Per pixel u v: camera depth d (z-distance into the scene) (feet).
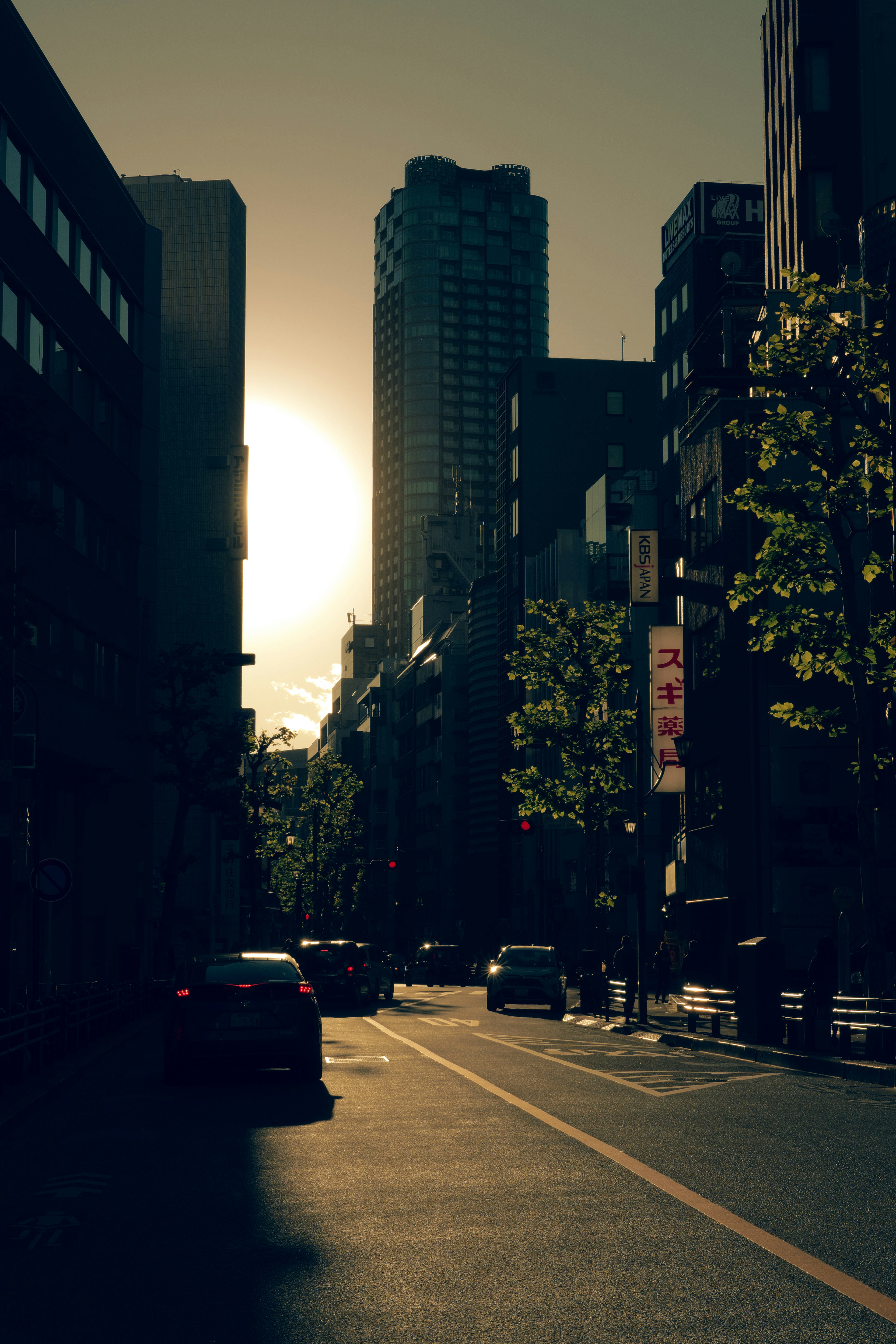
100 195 131.64
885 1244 25.21
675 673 146.92
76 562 122.01
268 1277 23.54
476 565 576.61
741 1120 43.75
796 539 73.97
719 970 132.77
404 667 503.20
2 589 48.32
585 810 152.35
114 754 134.41
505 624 351.87
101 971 139.03
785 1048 70.38
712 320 148.36
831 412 74.74
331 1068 64.85
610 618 153.38
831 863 125.29
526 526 341.21
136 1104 50.85
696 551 145.18
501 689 351.87
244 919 316.40
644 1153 36.58
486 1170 34.30
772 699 127.03
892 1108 47.06
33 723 89.45
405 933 435.12
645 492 246.68
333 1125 43.57
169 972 150.41
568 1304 21.40
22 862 69.26
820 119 156.25
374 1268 24.02
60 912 125.70
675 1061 69.05
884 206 110.63
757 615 75.20
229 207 318.86
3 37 103.45
